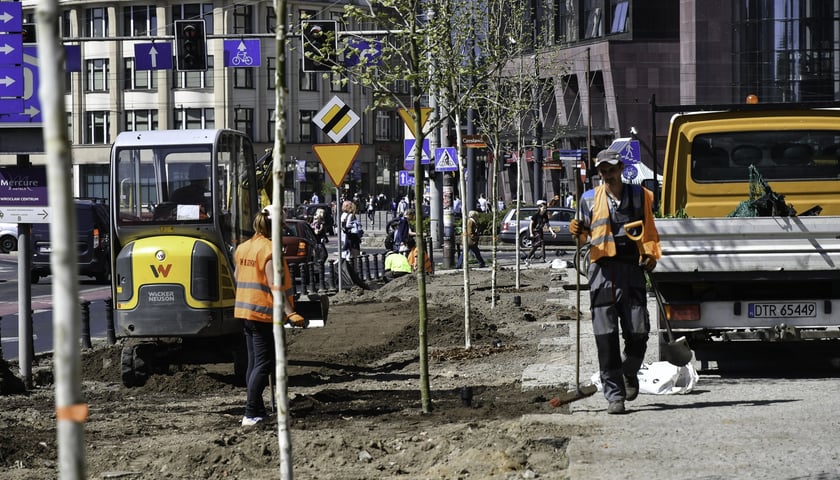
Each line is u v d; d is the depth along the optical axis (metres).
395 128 111.88
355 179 98.44
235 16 97.06
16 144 15.02
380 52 12.68
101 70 97.62
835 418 9.27
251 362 10.96
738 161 14.76
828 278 12.20
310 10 90.44
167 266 14.35
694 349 13.12
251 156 16.25
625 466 7.55
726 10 73.00
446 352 16.61
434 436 9.22
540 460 8.02
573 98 84.56
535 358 15.35
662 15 80.62
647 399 10.66
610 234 9.82
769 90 71.00
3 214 15.02
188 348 15.24
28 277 15.12
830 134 14.60
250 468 8.57
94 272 39.12
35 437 10.11
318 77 101.75
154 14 96.50
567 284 28.67
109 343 19.88
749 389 11.27
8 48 14.69
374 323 21.19
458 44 18.05
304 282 30.88
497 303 24.14
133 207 14.70
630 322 9.91
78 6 97.44
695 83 73.88
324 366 15.87
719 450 8.01
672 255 12.22
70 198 2.97
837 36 69.50
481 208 77.62
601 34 83.19
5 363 14.18
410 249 36.69
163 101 97.00
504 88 30.23
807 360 13.94
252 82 98.44
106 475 8.45
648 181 38.94
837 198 14.68
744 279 12.26
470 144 33.59
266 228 11.05
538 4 42.38
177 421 11.39
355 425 10.27
